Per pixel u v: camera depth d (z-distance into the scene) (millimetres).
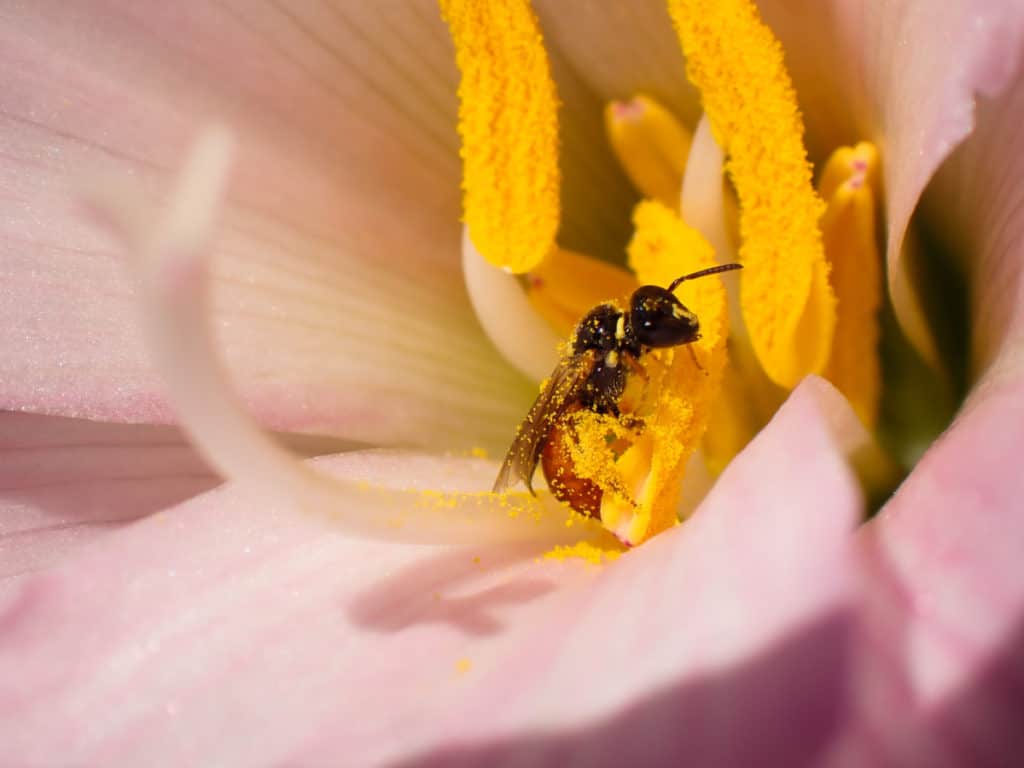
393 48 76
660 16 75
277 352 72
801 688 54
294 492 60
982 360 66
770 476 58
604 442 66
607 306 70
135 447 72
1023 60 60
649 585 58
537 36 70
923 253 70
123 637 62
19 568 70
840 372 70
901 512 57
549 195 71
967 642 54
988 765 53
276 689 60
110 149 71
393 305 75
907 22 64
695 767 54
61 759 59
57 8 71
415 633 61
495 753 56
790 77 72
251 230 74
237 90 73
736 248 74
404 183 77
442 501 64
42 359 69
